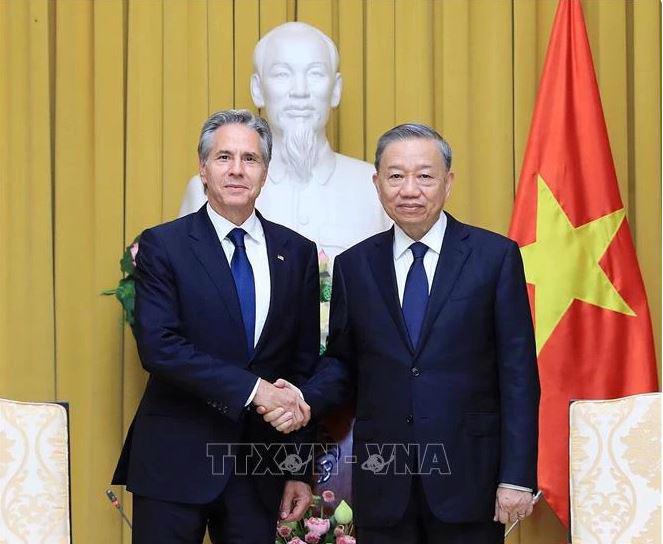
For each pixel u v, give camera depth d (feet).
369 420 10.79
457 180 15.67
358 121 15.80
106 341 15.38
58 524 10.10
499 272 10.81
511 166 15.75
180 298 10.93
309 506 12.23
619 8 15.81
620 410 9.85
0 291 15.31
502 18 15.80
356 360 11.35
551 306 14.26
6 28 15.53
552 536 15.15
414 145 10.78
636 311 14.30
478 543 10.61
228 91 15.72
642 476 9.69
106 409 15.30
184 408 10.94
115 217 15.51
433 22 15.88
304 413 10.94
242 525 10.96
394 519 10.59
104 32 15.60
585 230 14.46
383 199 10.96
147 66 15.62
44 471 10.10
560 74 14.83
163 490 10.80
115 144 15.57
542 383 14.16
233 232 11.19
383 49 15.81
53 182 15.56
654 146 15.72
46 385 15.35
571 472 10.02
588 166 14.58
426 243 10.96
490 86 15.79
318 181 14.30
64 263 15.48
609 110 15.83
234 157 11.01
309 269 11.53
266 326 11.02
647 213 15.70
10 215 15.42
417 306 10.84
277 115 14.26
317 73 14.28
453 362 10.65
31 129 15.49
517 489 10.43
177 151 15.61
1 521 9.93
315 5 15.87
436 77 15.88
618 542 9.70
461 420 10.61
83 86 15.64
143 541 10.87
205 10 15.72
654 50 15.74
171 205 15.56
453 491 10.53
